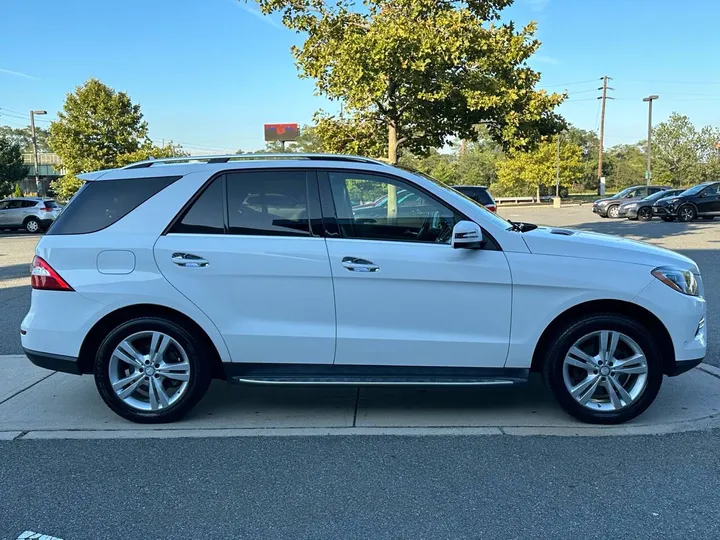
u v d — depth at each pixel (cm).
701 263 1195
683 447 397
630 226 2244
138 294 425
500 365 426
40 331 436
